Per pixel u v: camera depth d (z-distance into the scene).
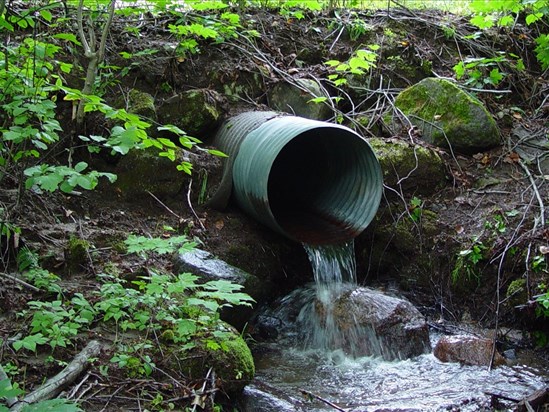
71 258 4.01
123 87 5.05
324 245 4.55
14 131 3.54
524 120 5.57
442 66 6.02
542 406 3.71
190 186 4.76
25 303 3.69
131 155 4.68
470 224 4.81
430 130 5.31
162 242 3.60
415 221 4.87
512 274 4.52
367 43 5.98
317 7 5.92
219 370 3.56
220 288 3.47
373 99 5.69
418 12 6.57
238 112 5.22
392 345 4.23
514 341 4.36
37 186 4.33
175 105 4.96
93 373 3.40
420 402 3.75
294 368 4.12
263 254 4.71
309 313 4.46
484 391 3.80
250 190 4.50
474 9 5.56
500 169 5.17
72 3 4.87
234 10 5.98
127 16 5.54
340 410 3.66
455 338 4.23
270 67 5.49
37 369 3.38
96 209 4.53
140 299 3.65
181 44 5.23
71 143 4.54
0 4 3.67
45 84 3.97
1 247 3.93
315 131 4.96
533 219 4.65
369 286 4.88
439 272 4.75
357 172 4.81
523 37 6.30
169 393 3.41
